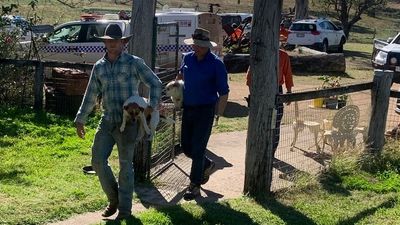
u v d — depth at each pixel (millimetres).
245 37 24219
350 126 8391
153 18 7031
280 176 7477
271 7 6359
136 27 7008
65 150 8594
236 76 20250
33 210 5922
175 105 6664
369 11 56219
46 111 11180
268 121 6598
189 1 47344
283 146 9156
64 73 11203
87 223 5730
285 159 8469
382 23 56344
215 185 7281
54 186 6773
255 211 6230
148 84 5656
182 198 6668
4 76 11398
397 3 69188
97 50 15953
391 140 8773
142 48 7000
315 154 8812
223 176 7730
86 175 7336
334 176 7633
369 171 7965
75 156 8281
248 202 6520
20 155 8164
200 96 6488
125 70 5578
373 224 6125
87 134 9641
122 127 5531
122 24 14984
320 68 22156
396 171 8000
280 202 6602
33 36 13305
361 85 8109
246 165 6754
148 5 6973
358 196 7008
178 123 8891
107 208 5934
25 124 9930
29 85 11539
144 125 5562
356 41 43844
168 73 8906
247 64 21672
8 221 5582
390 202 6832
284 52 8070
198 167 6598
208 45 6414
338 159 7949
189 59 6582
